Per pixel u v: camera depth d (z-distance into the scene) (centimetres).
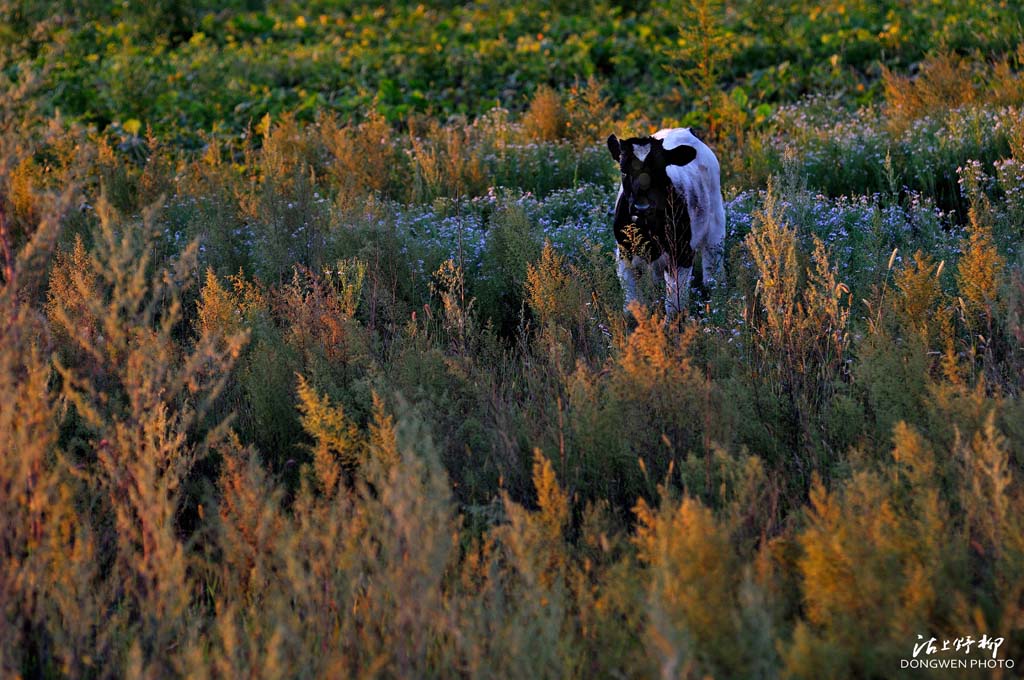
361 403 1189
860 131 2662
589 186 2423
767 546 866
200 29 5125
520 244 1719
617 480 1069
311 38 4966
